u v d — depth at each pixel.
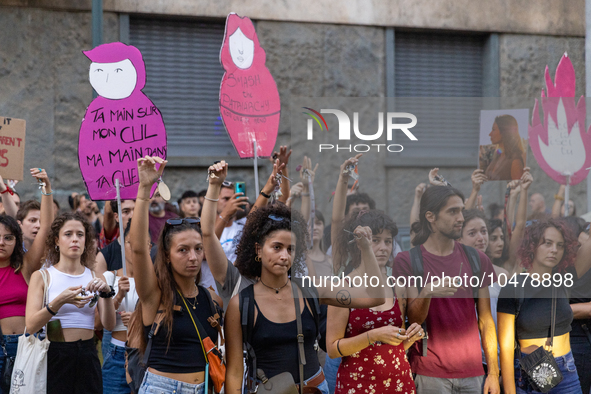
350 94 8.47
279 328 2.82
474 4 8.70
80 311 3.76
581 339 3.77
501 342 3.39
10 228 3.91
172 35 8.10
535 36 8.92
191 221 2.98
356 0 8.41
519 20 8.84
